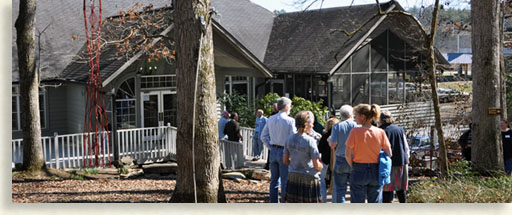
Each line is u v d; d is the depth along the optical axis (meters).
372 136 6.62
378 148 6.64
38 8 20.38
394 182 7.66
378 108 7.16
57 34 19.89
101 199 9.02
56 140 13.88
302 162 6.71
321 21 25.81
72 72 17.94
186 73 7.39
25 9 11.99
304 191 6.71
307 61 23.00
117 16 20.09
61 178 12.05
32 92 12.20
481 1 10.63
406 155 7.69
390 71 24.34
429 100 18.70
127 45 15.59
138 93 18.84
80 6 21.30
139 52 16.20
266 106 20.03
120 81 17.64
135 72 17.98
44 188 10.41
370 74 23.67
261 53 25.39
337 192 7.32
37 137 12.28
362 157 6.64
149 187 10.62
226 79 23.12
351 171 6.78
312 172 6.73
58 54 19.25
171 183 11.30
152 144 16.77
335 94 22.64
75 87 18.67
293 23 26.88
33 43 12.26
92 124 17.34
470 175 10.14
